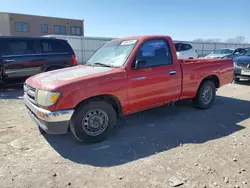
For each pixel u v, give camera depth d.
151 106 4.23
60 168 2.84
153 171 2.76
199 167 2.83
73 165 2.91
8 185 2.48
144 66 3.88
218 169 2.78
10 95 7.12
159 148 3.38
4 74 7.16
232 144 3.49
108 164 2.94
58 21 40.47
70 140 3.68
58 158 3.10
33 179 2.60
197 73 4.86
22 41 7.46
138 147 3.42
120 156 3.15
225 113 5.12
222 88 8.36
